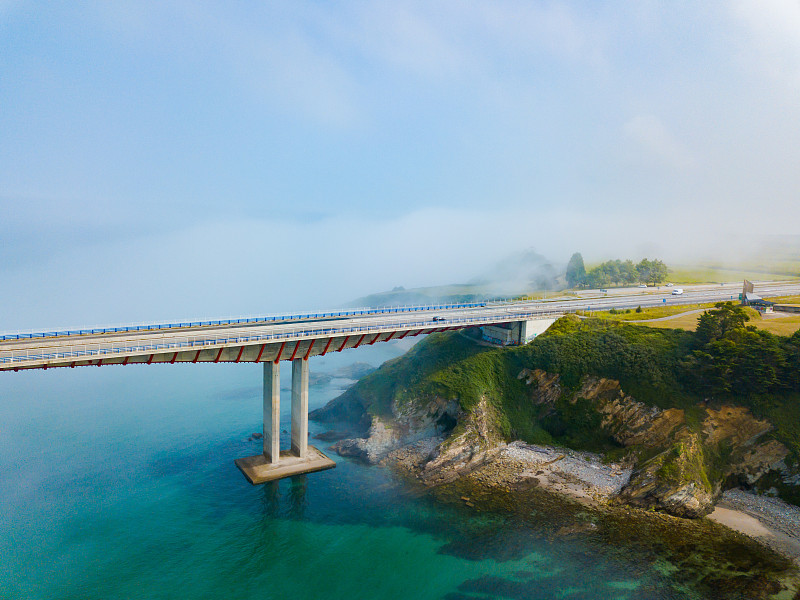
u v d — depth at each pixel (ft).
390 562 215.72
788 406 278.26
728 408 288.51
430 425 339.16
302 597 195.93
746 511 251.39
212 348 263.49
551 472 290.97
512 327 378.53
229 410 414.82
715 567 208.44
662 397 302.66
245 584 203.10
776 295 479.41
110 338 257.14
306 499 268.21
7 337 253.85
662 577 202.39
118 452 328.08
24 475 294.05
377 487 280.92
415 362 389.80
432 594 196.34
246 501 265.75
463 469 297.53
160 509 257.14
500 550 222.69
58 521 245.65
